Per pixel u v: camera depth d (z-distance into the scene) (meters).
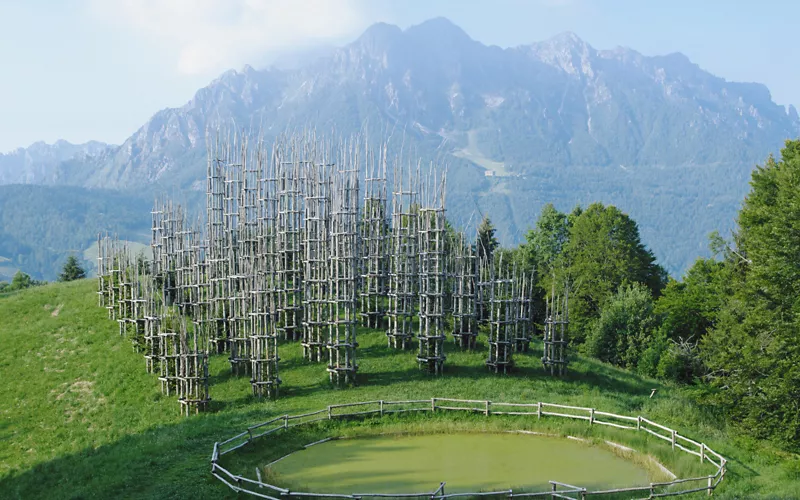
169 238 78.69
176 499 35.75
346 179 69.25
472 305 68.56
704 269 84.25
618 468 42.31
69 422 54.44
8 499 39.22
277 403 55.06
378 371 60.47
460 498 36.00
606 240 96.44
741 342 53.09
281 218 72.81
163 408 56.12
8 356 66.06
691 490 37.12
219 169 74.19
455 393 55.44
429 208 64.12
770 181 60.19
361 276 71.12
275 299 69.50
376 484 39.34
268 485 35.69
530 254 110.50
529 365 63.50
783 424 47.12
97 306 76.56
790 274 50.72
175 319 60.19
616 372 67.12
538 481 39.72
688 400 57.78
